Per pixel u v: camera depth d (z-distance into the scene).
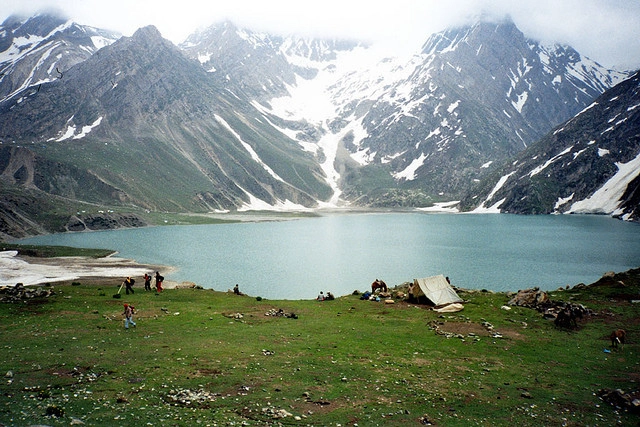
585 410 26.84
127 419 22.03
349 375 31.09
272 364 32.50
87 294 57.50
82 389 25.95
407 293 62.06
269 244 175.75
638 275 63.66
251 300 58.91
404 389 29.02
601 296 56.69
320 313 51.28
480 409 26.47
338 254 145.00
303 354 35.28
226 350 35.38
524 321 47.53
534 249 149.00
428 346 38.81
